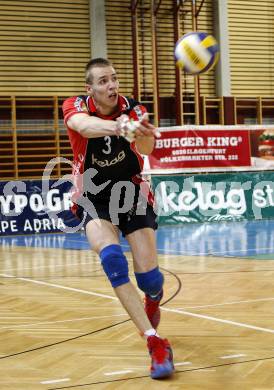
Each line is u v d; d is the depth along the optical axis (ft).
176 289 24.32
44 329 18.11
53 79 59.00
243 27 66.28
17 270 31.17
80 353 15.29
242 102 65.72
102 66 13.43
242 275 27.63
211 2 65.16
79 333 17.51
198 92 62.85
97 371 13.73
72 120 13.23
